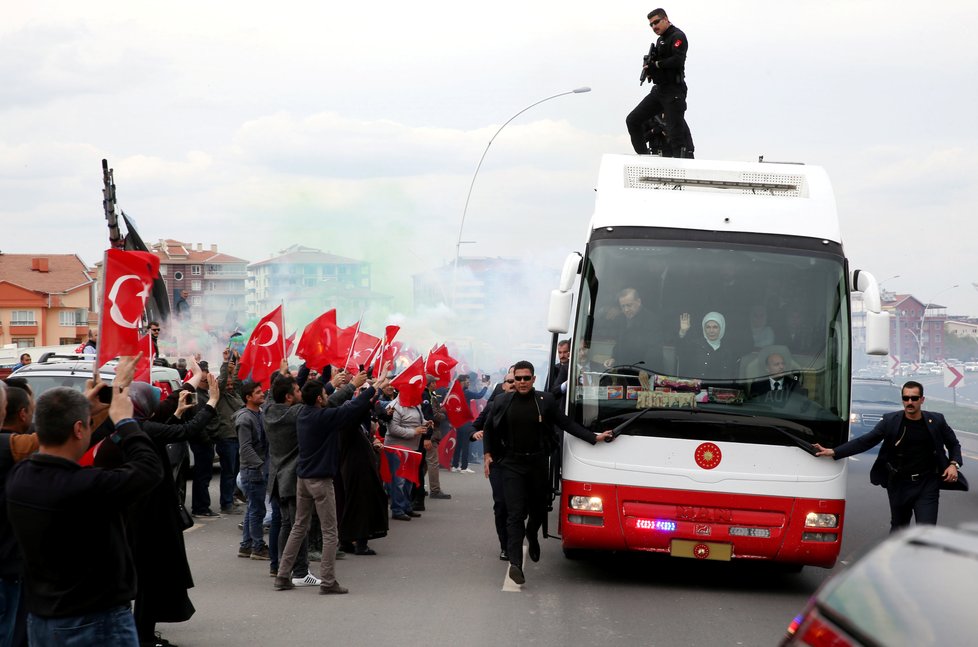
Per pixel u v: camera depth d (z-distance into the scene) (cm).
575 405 962
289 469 979
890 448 1014
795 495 933
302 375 1203
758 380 947
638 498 945
